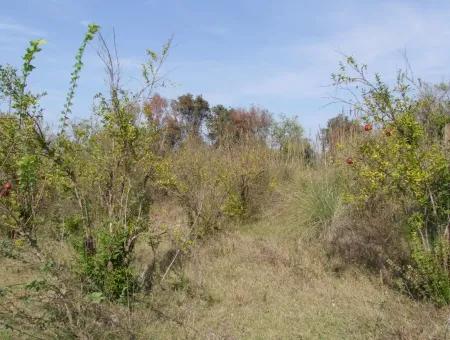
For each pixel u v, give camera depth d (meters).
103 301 5.02
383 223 7.39
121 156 5.93
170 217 8.78
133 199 6.20
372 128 6.27
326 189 8.92
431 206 5.83
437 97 6.52
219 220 9.09
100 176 6.00
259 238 8.70
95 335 4.04
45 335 4.24
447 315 5.10
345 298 6.09
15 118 5.16
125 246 5.72
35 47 4.40
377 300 5.91
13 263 6.52
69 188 5.80
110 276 5.40
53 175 5.53
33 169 4.48
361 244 7.36
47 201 6.20
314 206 8.74
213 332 4.88
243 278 6.76
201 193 8.51
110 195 5.97
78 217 5.98
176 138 11.54
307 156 12.28
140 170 6.41
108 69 6.05
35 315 4.54
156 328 4.94
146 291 5.92
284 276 6.86
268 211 10.22
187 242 6.72
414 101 5.91
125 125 5.81
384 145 6.07
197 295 6.01
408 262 6.63
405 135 5.70
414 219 6.01
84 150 5.98
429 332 4.68
